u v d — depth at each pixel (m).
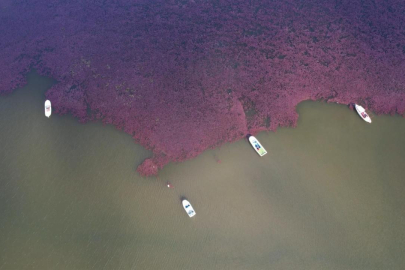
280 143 63.50
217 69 77.06
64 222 56.03
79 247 53.28
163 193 58.22
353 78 72.06
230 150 62.84
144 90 73.94
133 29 89.12
